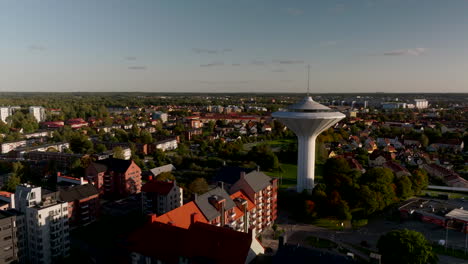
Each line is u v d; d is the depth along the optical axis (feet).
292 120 495.00
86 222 400.47
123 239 271.49
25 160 650.43
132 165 506.48
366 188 422.41
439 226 395.75
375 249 336.29
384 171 476.13
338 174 479.00
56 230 311.27
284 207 464.24
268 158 654.94
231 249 230.07
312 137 509.35
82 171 568.82
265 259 230.27
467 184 533.96
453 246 342.44
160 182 412.98
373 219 420.36
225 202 324.19
